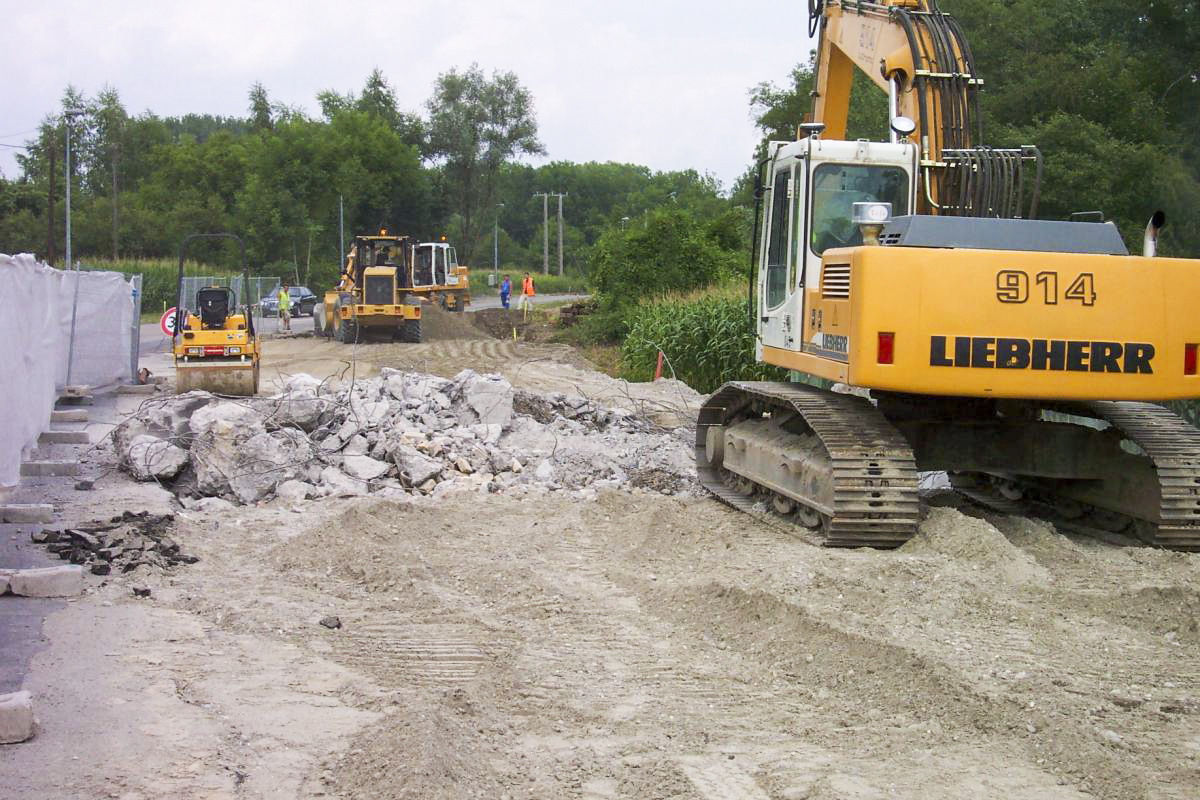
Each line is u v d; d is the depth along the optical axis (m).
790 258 10.66
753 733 5.68
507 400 14.73
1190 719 5.70
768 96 44.06
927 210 10.34
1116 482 9.77
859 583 7.85
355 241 37.56
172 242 68.12
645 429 16.05
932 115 10.43
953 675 6.10
